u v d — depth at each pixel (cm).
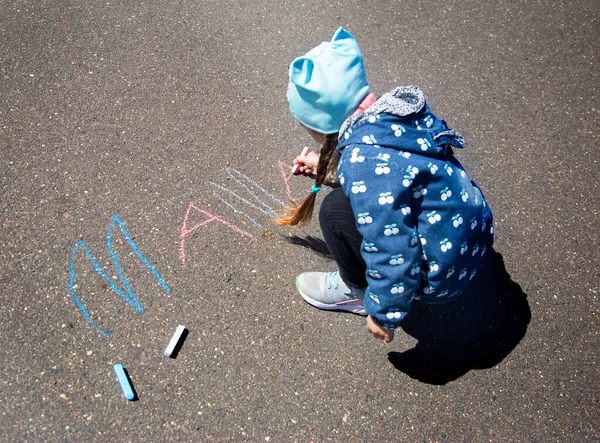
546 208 287
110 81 307
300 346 232
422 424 219
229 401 215
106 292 235
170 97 305
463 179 191
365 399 222
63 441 200
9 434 199
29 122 284
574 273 265
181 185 272
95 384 213
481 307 251
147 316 231
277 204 273
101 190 265
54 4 338
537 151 310
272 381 222
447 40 360
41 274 237
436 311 248
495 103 330
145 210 261
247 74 322
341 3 371
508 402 226
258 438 209
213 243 255
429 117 183
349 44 186
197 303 237
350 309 241
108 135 285
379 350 235
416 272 184
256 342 230
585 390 232
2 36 318
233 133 295
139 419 208
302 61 181
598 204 291
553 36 372
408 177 173
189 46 330
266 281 247
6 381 209
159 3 349
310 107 187
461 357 237
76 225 252
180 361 222
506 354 239
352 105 184
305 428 213
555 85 344
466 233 189
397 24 364
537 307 253
